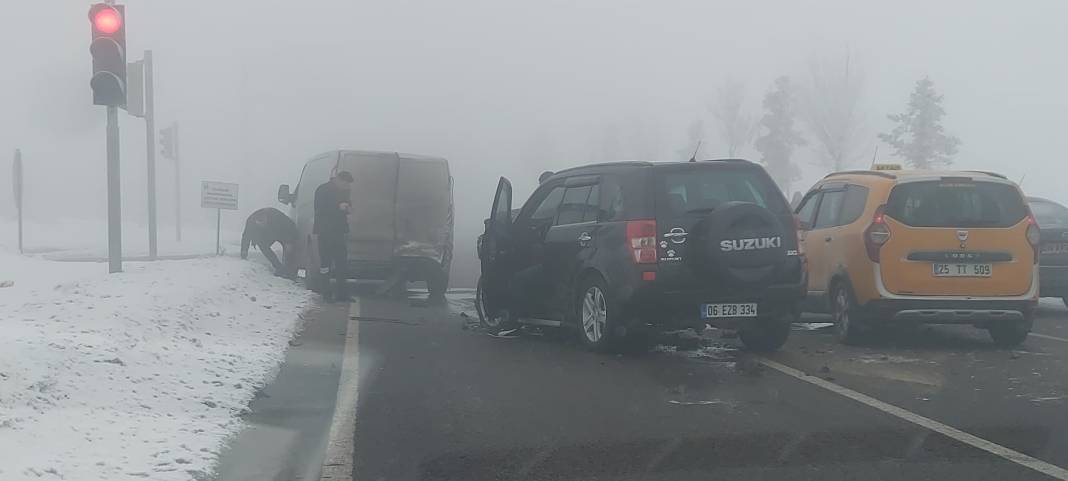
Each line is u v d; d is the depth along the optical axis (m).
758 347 10.44
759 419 7.27
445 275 16.56
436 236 16.52
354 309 14.24
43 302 11.29
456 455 6.34
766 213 9.55
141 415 6.89
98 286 12.62
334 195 15.24
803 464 6.11
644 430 6.95
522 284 11.41
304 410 7.60
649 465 6.11
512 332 12.00
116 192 14.17
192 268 15.60
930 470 5.97
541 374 9.05
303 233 17.47
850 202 11.31
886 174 10.98
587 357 9.99
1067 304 14.57
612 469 6.04
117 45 13.02
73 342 8.35
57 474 5.38
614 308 9.70
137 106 15.38
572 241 10.45
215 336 10.42
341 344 10.85
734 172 9.98
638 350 10.45
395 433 6.90
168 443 6.28
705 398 8.00
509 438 6.75
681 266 9.50
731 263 9.40
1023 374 9.08
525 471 6.01
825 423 7.14
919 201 10.57
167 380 7.96
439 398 8.02
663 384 8.57
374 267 16.25
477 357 10.02
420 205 16.47
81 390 7.20
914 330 12.26
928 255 10.45
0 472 5.29
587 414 7.44
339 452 6.41
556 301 10.91
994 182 10.74
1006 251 10.55
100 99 13.24
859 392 8.23
